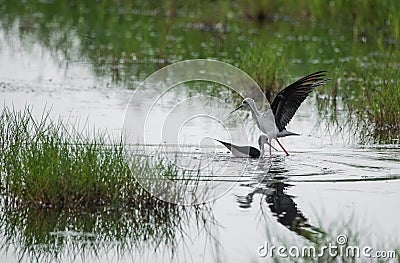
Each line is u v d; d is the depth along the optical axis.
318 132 28.48
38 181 20.52
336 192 21.30
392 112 29.56
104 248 18.23
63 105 31.30
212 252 17.81
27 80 36.25
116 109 30.78
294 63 40.03
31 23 52.25
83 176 20.61
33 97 32.59
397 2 45.97
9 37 47.44
